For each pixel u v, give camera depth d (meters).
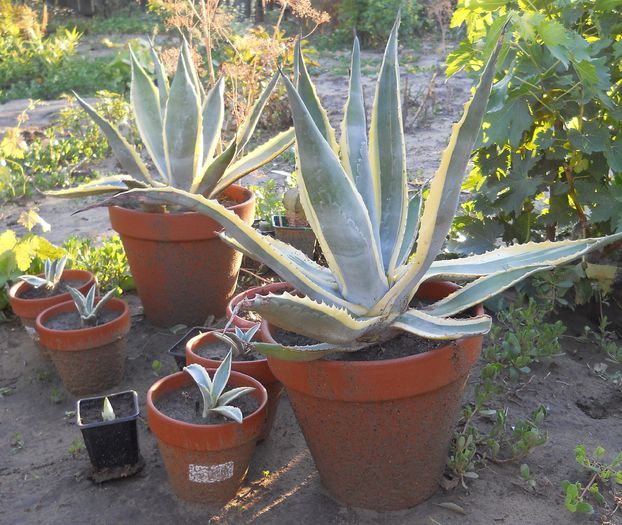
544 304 3.84
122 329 3.47
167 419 2.57
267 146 4.07
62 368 3.46
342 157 2.53
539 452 2.95
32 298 3.85
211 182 3.91
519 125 3.68
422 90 10.20
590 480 2.78
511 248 2.68
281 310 2.12
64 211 6.29
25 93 11.99
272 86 4.19
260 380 2.95
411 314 2.47
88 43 16.61
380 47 14.59
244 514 2.66
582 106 3.71
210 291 3.99
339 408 2.40
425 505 2.66
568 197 4.09
